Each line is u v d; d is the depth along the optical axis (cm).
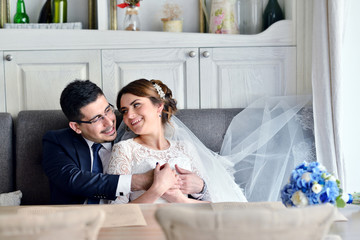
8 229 91
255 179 239
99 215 97
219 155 245
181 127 236
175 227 95
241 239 94
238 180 242
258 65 268
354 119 240
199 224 94
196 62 266
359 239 120
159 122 221
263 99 257
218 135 247
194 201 202
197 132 246
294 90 269
